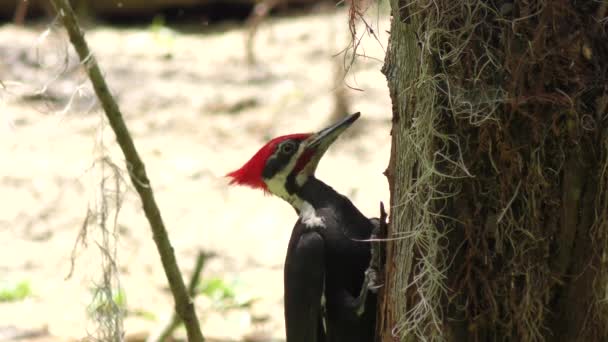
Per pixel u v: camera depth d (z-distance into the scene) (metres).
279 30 27.59
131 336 14.18
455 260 6.75
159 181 19.94
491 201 6.64
